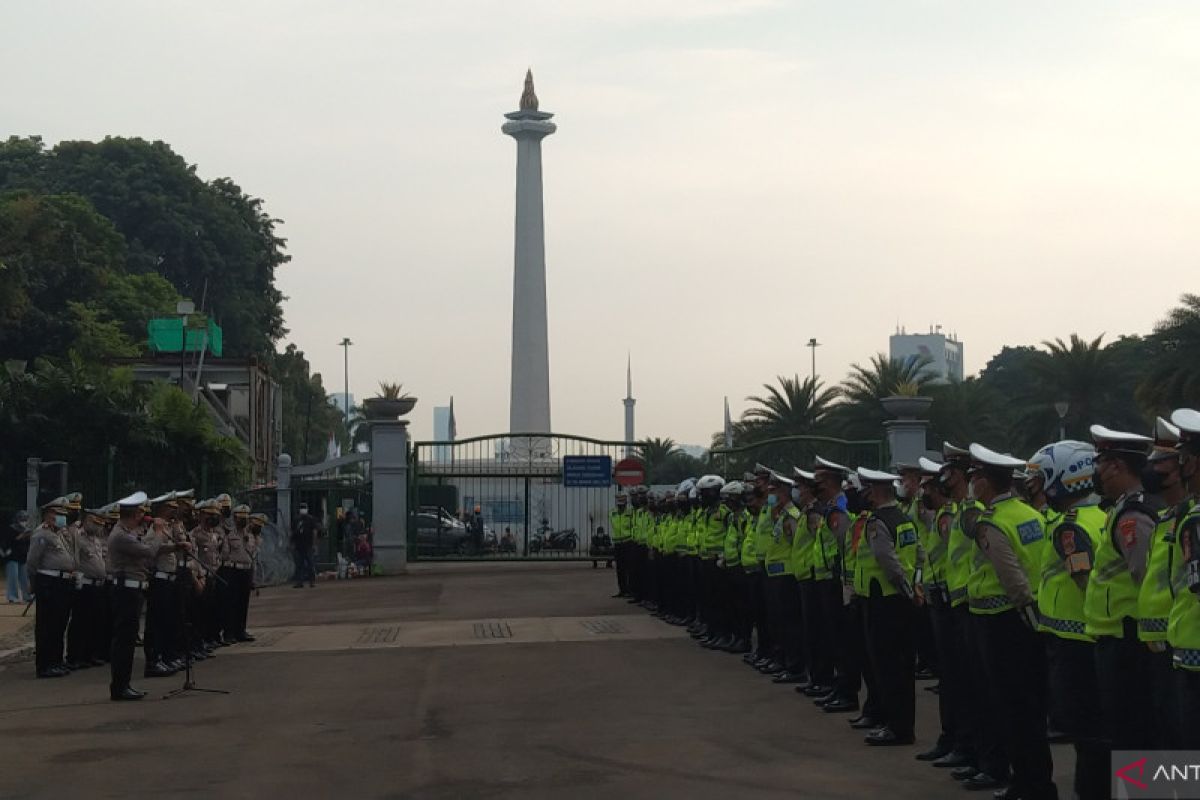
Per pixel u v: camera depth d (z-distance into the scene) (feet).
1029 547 30.78
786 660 51.67
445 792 33.83
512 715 44.93
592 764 36.88
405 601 90.53
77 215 218.38
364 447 307.17
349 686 52.65
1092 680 28.22
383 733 42.16
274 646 67.46
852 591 39.93
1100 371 166.40
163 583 57.16
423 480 145.59
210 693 51.78
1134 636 26.37
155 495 118.32
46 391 117.60
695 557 67.62
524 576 112.16
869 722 41.50
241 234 261.85
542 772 35.96
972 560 32.22
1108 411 168.45
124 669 50.26
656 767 36.35
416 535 119.96
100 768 37.81
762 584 54.65
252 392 191.83
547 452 135.13
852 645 44.29
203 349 180.14
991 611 31.42
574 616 79.05
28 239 188.34
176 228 249.34
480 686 51.65
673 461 263.90
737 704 46.60
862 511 39.68
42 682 56.95
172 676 56.90
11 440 116.98
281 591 102.73
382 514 116.47
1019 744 31.14
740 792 33.24
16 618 80.43
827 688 47.44
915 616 39.27
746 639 60.18
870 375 169.07
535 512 139.03
